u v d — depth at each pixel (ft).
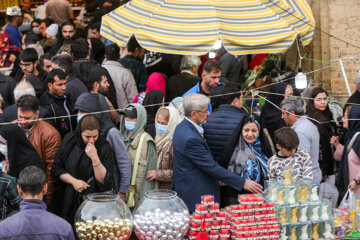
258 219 32.27
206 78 44.01
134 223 31.60
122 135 39.22
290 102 39.34
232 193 36.58
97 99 38.73
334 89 58.13
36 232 27.27
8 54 65.00
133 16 45.06
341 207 37.14
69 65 44.42
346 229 34.99
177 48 42.86
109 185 35.94
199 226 32.14
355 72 57.93
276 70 57.88
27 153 34.76
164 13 44.57
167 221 30.78
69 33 62.03
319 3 58.49
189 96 35.06
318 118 42.80
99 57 59.47
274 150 41.14
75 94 43.50
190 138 34.45
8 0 88.58
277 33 43.73
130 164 37.70
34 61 47.29
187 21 44.01
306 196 33.65
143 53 53.67
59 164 36.06
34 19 73.20
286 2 46.85
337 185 42.19
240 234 31.94
